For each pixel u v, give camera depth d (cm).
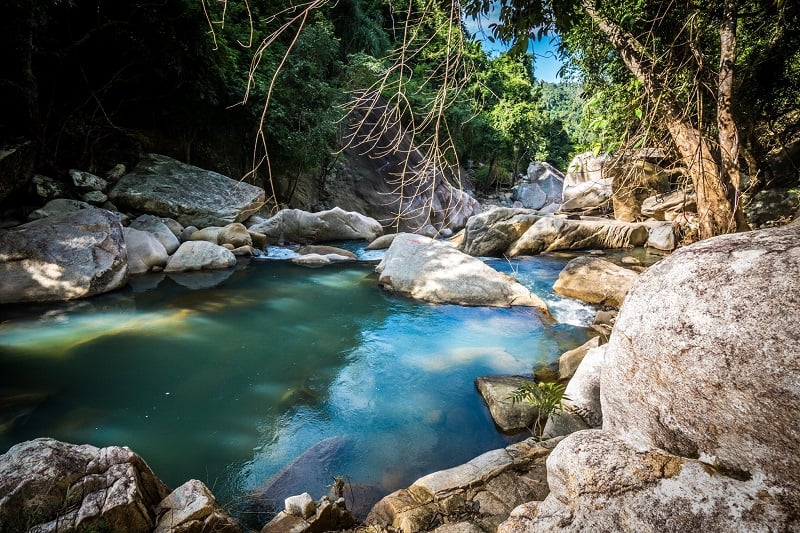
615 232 1093
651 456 138
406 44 257
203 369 491
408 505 262
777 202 818
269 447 360
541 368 496
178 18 947
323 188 1700
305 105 1415
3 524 197
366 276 916
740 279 128
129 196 1010
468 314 687
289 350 551
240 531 237
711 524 115
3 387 424
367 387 461
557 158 3228
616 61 568
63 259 683
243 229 1062
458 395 446
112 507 208
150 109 1191
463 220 1859
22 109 847
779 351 113
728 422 123
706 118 450
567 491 154
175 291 751
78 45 905
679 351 135
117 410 404
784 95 645
